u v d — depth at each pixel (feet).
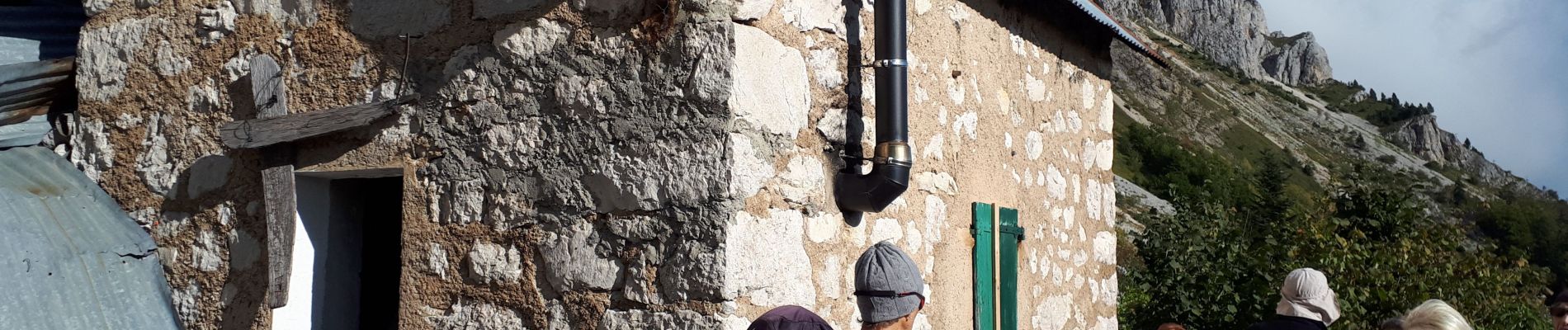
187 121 14.62
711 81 11.84
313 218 14.25
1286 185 191.52
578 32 12.56
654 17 12.18
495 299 12.82
